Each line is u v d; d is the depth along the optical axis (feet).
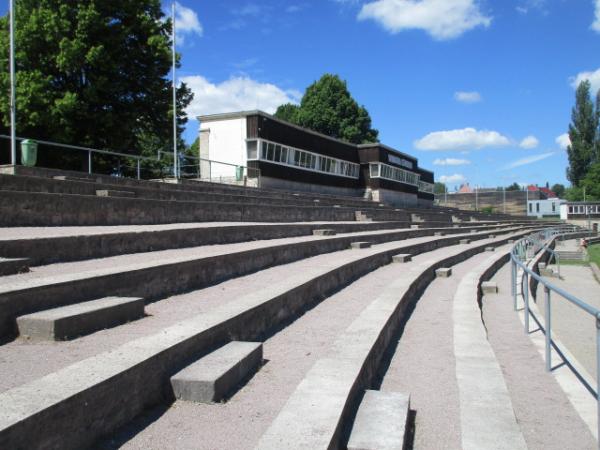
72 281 18.07
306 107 196.24
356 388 15.47
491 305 38.70
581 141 306.14
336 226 57.47
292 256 38.45
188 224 40.73
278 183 103.81
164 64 97.50
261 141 97.25
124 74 93.86
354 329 21.71
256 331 20.92
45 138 89.35
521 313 35.55
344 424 13.35
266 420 12.98
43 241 23.03
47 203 30.40
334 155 129.59
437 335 25.85
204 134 100.99
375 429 13.19
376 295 31.60
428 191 204.95
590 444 15.08
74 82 89.20
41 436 9.92
